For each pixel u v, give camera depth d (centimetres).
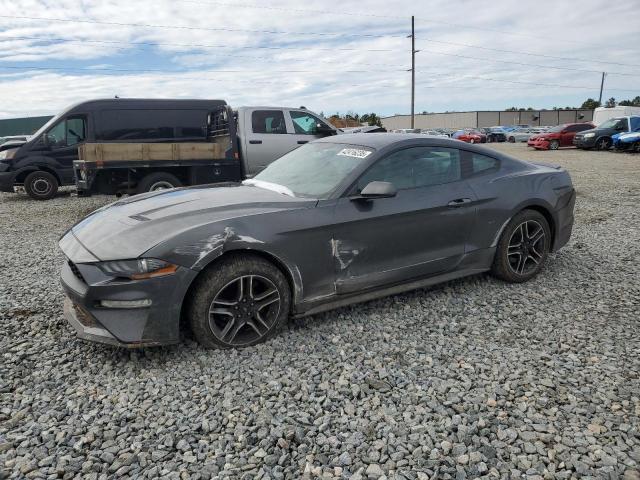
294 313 355
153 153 879
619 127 2561
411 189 399
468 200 420
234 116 996
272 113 1045
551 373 304
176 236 307
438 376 301
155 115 1008
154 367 310
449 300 424
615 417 259
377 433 248
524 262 464
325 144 449
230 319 328
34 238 704
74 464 225
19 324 374
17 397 278
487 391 284
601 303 419
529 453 233
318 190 374
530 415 261
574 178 1371
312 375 301
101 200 1110
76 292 304
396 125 8181
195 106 1022
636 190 1127
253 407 269
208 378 297
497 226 440
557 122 7250
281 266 343
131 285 296
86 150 834
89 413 263
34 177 1084
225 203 353
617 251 583
